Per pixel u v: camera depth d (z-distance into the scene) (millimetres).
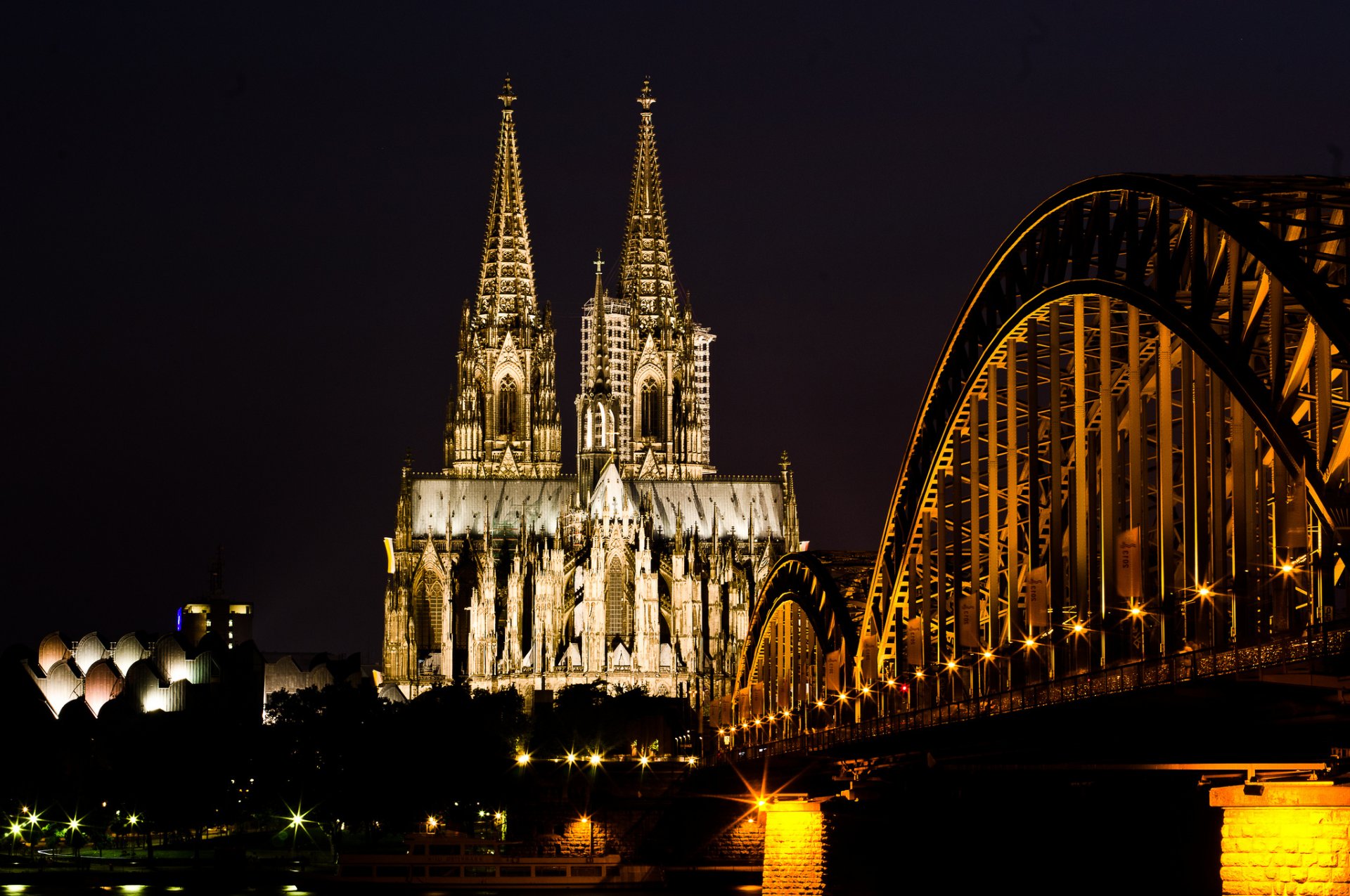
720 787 180250
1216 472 74125
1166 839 128625
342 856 198250
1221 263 73375
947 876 146875
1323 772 73562
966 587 115875
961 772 119188
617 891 188625
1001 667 106938
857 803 148000
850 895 148875
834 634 152250
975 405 108062
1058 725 87375
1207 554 74688
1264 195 72875
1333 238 68125
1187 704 77062
